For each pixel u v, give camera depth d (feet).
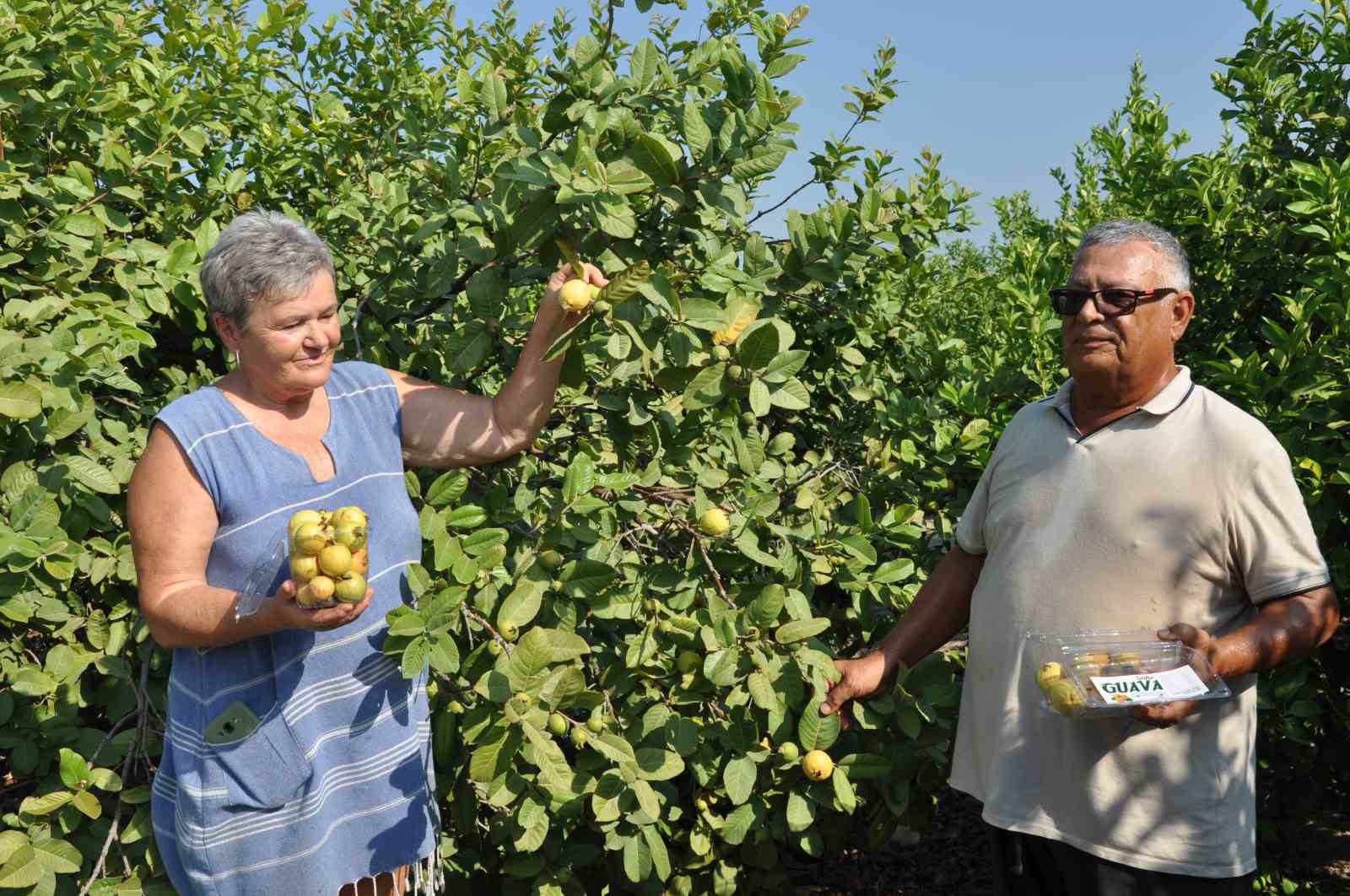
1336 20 13.56
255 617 5.66
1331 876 12.06
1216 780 6.70
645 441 9.39
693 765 8.83
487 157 10.19
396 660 6.48
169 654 8.91
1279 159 13.70
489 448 7.03
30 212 9.93
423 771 6.73
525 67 15.72
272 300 5.80
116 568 8.47
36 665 8.63
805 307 11.60
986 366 14.46
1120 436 6.98
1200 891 6.77
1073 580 7.03
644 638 8.32
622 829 8.43
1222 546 6.67
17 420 8.20
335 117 13.97
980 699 7.57
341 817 6.37
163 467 5.92
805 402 7.70
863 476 11.21
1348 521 10.27
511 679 6.85
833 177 11.37
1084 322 6.81
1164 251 6.82
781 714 7.98
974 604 7.73
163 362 11.42
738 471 9.18
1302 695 10.59
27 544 7.43
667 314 7.42
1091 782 6.88
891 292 13.53
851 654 11.34
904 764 9.37
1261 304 13.08
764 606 7.87
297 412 6.41
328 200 12.52
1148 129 15.46
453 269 9.04
